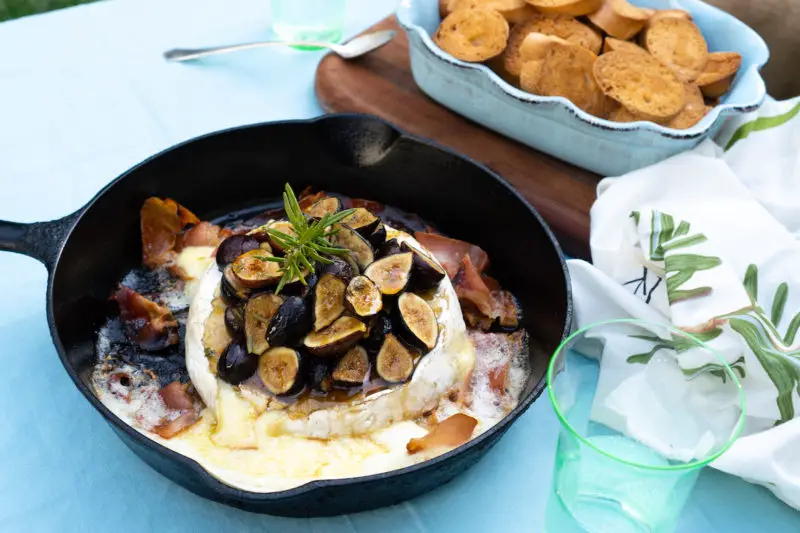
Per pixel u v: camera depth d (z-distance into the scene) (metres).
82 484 0.57
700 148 0.70
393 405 0.57
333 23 0.86
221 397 0.57
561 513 0.56
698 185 0.68
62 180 0.74
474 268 0.64
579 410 0.57
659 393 0.56
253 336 0.56
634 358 0.60
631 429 0.55
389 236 0.64
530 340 0.63
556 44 0.72
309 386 0.57
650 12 0.77
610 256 0.67
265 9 0.92
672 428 0.55
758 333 0.59
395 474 0.51
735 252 0.65
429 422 0.58
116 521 0.56
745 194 0.67
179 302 0.64
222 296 0.59
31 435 0.59
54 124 0.78
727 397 0.55
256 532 0.56
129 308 0.63
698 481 0.59
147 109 0.80
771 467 0.56
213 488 0.50
